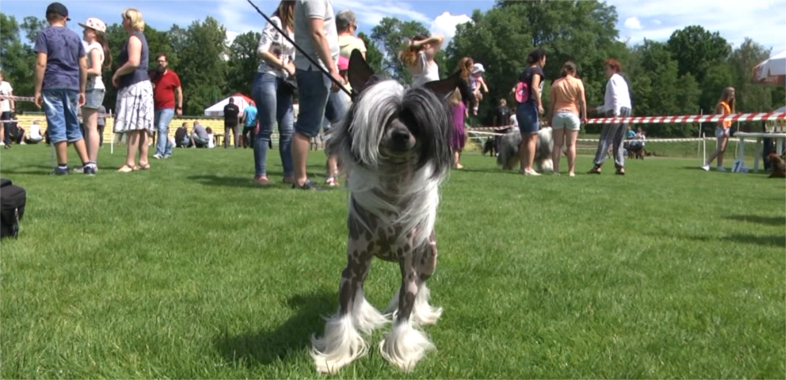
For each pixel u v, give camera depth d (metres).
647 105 74.50
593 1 68.00
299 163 7.74
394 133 2.36
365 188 2.53
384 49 70.38
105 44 9.70
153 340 2.76
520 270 4.21
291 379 2.49
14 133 26.09
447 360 2.69
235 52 85.69
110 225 5.21
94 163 9.25
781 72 16.98
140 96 9.67
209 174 9.78
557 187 9.55
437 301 3.53
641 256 4.75
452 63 68.25
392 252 2.64
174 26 80.25
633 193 9.10
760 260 4.68
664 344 2.93
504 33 65.00
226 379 2.48
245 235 4.97
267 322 3.08
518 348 2.85
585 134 50.41
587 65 67.31
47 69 8.60
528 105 12.19
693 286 3.93
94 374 2.46
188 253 4.35
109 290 3.48
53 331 2.82
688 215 7.00
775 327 3.18
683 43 87.62
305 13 6.98
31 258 4.07
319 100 7.44
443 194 8.10
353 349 2.69
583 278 4.05
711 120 13.98
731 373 2.62
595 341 2.95
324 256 4.40
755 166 17.03
